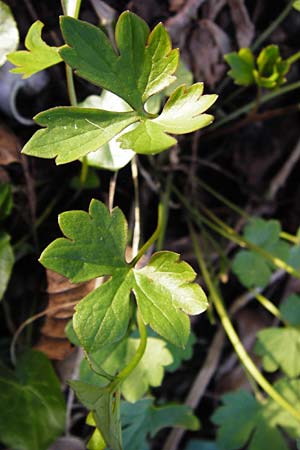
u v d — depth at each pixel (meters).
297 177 0.35
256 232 0.32
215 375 0.34
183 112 0.23
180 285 0.24
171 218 0.33
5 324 0.31
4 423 0.27
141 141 0.23
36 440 0.28
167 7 0.30
